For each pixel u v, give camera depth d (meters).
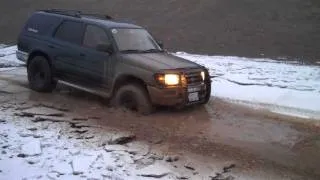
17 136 6.84
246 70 15.34
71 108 8.96
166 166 6.05
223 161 6.43
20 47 11.01
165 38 23.27
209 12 27.81
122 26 9.73
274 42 22.00
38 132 7.12
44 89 10.29
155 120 8.37
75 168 5.68
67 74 9.91
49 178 5.36
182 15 27.70
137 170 5.77
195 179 5.65
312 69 15.98
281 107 10.22
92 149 6.47
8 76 12.47
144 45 9.66
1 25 28.08
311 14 27.06
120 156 6.24
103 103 9.54
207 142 7.30
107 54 9.06
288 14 27.09
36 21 10.84
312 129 8.45
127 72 8.67
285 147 7.29
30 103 9.09
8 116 7.99
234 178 5.84
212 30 24.56
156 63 8.65
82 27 9.77
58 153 6.22
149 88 8.38
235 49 20.83
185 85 8.59
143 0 31.73
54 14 10.61
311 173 6.19
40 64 10.33
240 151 6.94
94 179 5.39
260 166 6.35
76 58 9.62
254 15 26.95
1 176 5.33
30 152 6.16
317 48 20.91
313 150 7.20
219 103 10.34
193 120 8.62
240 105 10.27
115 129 7.58
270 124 8.69
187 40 22.72
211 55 19.27
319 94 11.67
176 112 9.14
